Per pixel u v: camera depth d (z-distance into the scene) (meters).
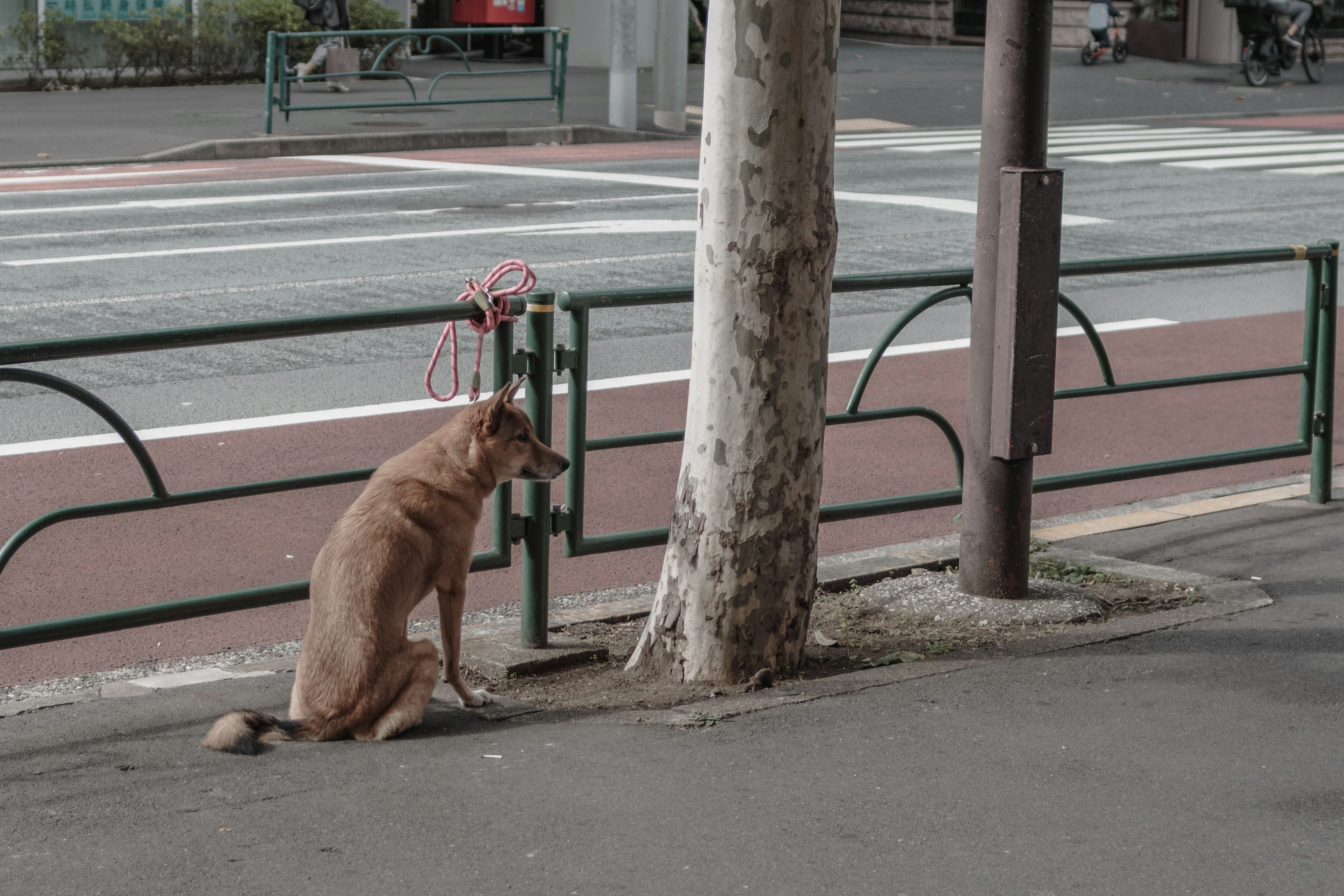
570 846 4.17
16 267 13.55
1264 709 5.27
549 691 5.64
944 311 13.24
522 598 6.13
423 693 4.99
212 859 4.07
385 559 4.95
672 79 26.73
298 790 4.52
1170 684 5.52
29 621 6.25
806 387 5.47
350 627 4.94
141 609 5.31
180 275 13.30
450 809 4.40
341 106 26.62
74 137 22.62
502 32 25.34
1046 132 6.05
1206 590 6.72
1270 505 8.24
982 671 5.66
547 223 16.52
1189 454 9.24
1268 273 15.17
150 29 30.45
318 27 29.44
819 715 5.21
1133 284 14.49
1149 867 4.09
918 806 4.46
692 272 13.83
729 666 5.61
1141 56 42.00
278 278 13.24
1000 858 4.13
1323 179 21.28
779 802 4.48
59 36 29.55
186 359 10.77
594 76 34.59
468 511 5.19
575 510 6.09
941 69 37.12
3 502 7.68
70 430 8.99
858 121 29.02
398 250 14.70
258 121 24.84
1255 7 36.03
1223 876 4.04
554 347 6.02
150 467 5.35
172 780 4.60
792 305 5.35
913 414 7.09
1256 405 10.42
